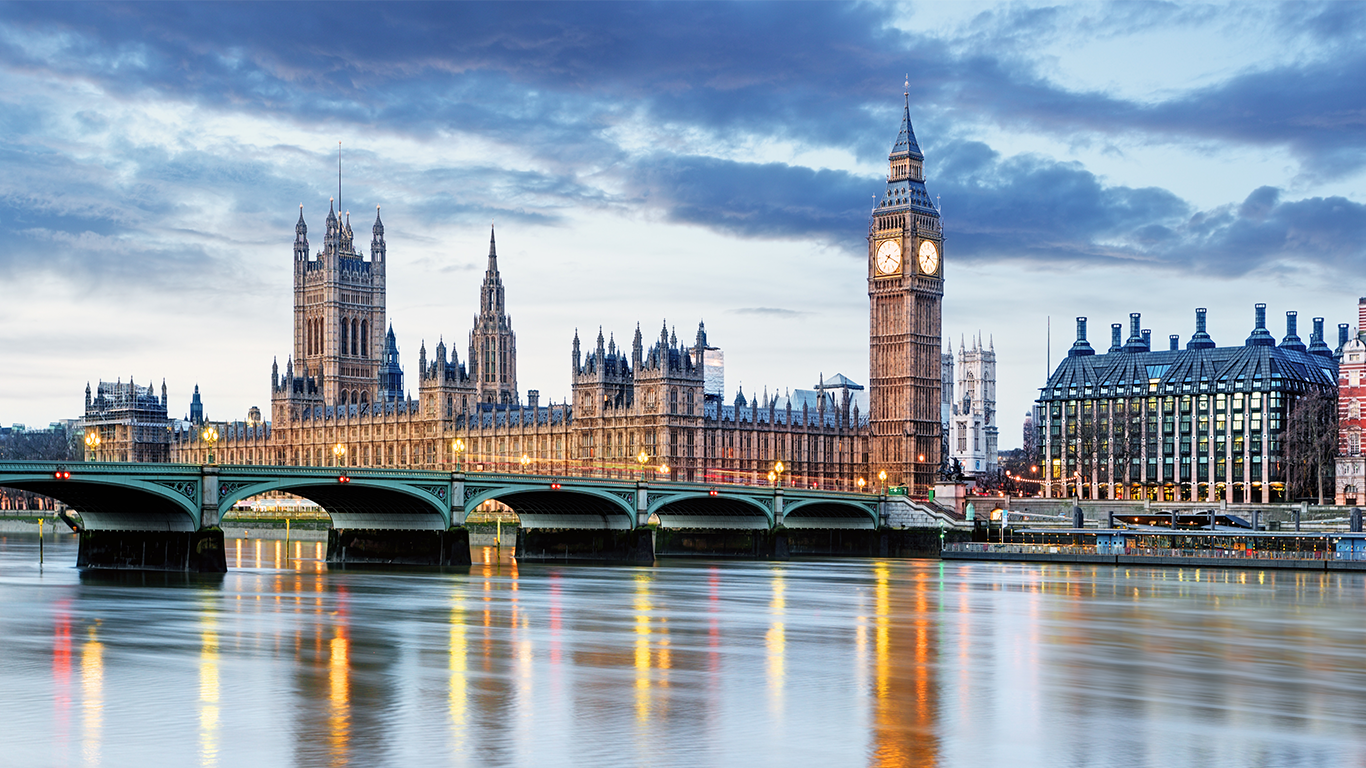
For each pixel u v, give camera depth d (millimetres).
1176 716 81500
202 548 167625
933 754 71062
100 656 101312
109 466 156125
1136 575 195000
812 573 196750
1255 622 130250
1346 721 80375
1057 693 88938
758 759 69500
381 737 73562
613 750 71062
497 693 86750
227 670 95188
